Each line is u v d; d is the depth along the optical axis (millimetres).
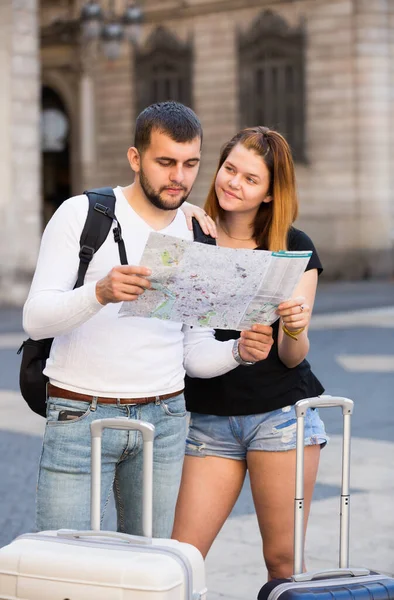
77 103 40531
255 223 5445
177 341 4961
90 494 4820
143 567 4023
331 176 35812
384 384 14961
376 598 4367
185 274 4520
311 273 5363
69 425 4770
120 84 39750
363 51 35125
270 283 4641
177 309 4676
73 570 4074
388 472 9953
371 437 11516
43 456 4840
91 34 30281
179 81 38531
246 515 8656
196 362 5133
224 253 4484
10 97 27828
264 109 36812
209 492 5426
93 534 4344
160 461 4926
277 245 5344
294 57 36156
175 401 4949
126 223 4820
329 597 4285
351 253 35500
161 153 4676
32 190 28359
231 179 5309
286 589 4344
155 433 4883
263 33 36656
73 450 4766
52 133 40594
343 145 35562
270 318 4844
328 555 7539
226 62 37438
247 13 36875
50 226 4777
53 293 4648
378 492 9250
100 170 40438
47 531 4449
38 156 28500
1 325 22891
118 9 37656
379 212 35500
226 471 5441
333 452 10734
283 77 36438
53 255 4727
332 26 35438
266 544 5441
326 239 35875
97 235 4742
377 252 35438
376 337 20344
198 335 5203
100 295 4473
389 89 35562
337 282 34969
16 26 27875
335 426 12094
